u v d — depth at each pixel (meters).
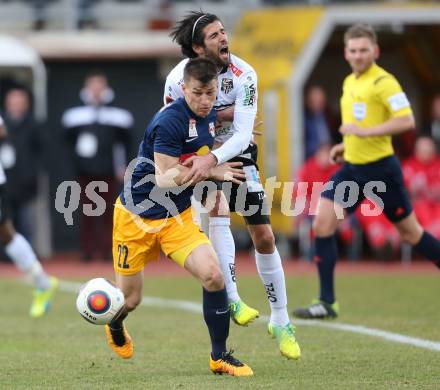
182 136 24.88
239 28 64.56
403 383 23.95
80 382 24.69
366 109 35.78
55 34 65.88
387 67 73.56
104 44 65.12
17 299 45.22
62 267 59.59
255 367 26.61
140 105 65.56
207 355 28.77
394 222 36.03
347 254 64.00
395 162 35.59
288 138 61.03
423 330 33.00
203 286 25.08
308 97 63.00
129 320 36.69
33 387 24.06
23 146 60.88
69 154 64.88
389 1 70.94
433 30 69.81
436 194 58.38
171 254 25.28
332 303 36.19
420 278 51.69
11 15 70.44
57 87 65.62
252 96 26.31
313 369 26.09
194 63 24.50
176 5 69.88
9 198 60.66
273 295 27.53
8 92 65.12
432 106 68.81
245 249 67.31
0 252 64.25
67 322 36.94
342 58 72.69
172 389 23.38
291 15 63.12
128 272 25.84
